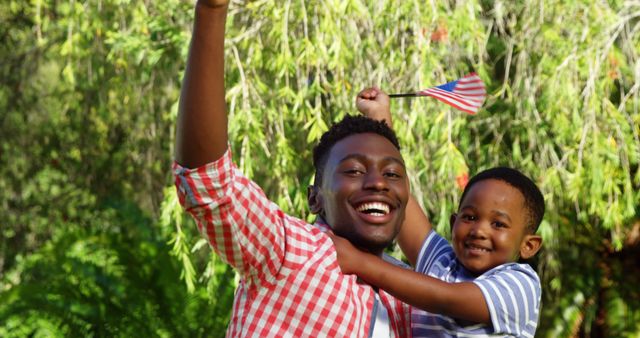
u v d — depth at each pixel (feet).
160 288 27.58
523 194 11.01
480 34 20.02
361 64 20.80
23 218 34.65
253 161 20.84
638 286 26.91
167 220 20.86
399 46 20.67
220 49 7.37
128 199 31.50
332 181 9.19
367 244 9.08
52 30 29.94
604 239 26.58
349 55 19.57
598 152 19.86
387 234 9.10
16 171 33.78
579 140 20.77
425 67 19.39
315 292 8.27
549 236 21.29
